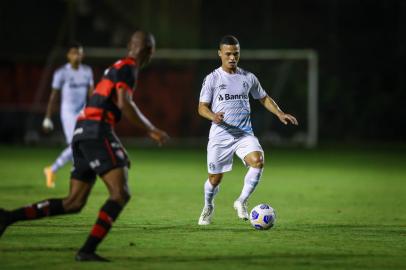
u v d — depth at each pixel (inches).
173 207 1628.9
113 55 3993.6
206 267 951.6
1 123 4087.1
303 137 4099.4
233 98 1332.4
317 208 1658.5
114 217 968.9
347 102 4279.0
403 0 4402.1
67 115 1978.3
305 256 1038.4
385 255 1054.4
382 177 2468.0
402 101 4249.5
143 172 2573.8
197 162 3021.7
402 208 1676.9
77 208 1021.2
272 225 1286.9
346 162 3080.7
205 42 4522.6
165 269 934.4
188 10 4532.5
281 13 4510.3
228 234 1230.3
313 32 4485.7
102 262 972.6
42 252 1039.6
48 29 4527.6
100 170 969.5
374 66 4367.6
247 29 4505.4
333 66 4407.0
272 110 1364.4
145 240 1160.2
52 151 3533.5
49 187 2032.5
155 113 4173.2
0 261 974.4
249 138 1342.3
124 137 4153.5
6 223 996.6
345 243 1156.5
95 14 4480.8
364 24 4446.4
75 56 1973.4
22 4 4517.7
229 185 2197.3
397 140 4286.4
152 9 4554.6
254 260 1003.3
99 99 988.6
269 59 4018.2
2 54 4355.3
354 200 1830.7
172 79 4180.6
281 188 2112.5
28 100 4121.6
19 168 2640.3
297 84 4178.2
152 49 1013.8
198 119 4183.1
